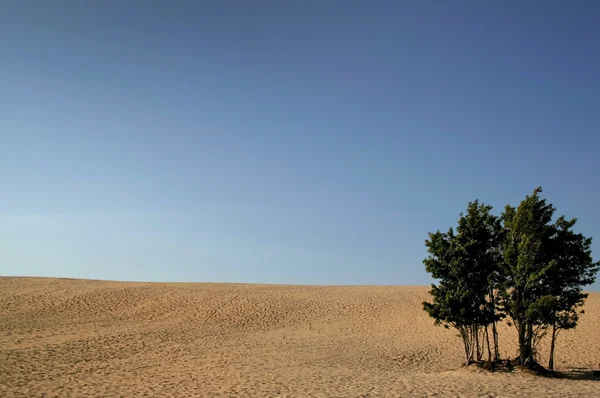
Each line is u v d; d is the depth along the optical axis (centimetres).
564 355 2827
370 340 3538
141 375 2180
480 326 2592
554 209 2281
